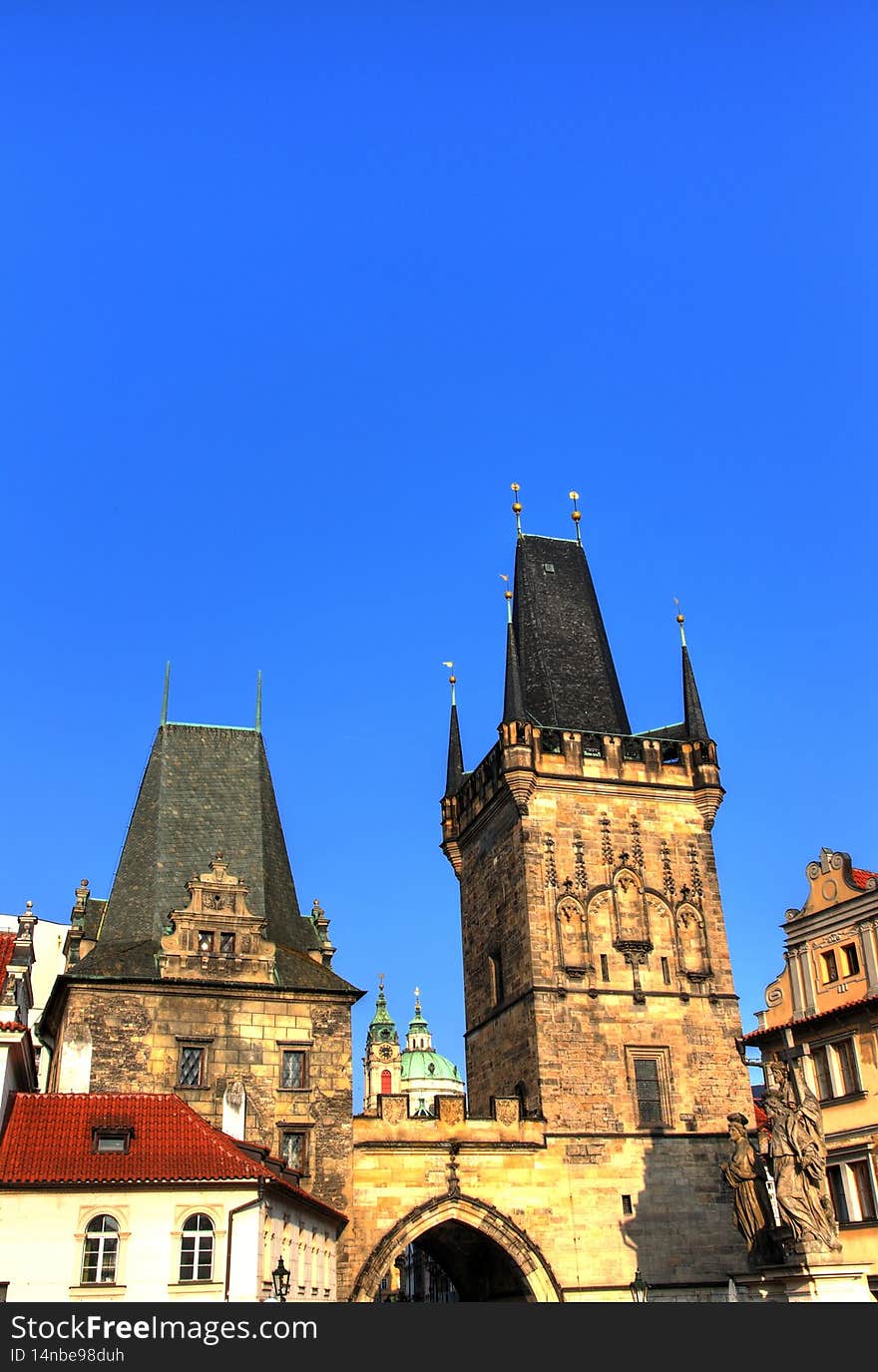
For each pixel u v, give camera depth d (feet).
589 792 251.80
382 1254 204.33
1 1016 160.04
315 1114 203.51
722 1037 239.71
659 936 245.24
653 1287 215.92
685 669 273.13
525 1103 232.32
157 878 222.89
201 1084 199.21
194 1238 146.20
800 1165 126.52
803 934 195.93
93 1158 149.79
